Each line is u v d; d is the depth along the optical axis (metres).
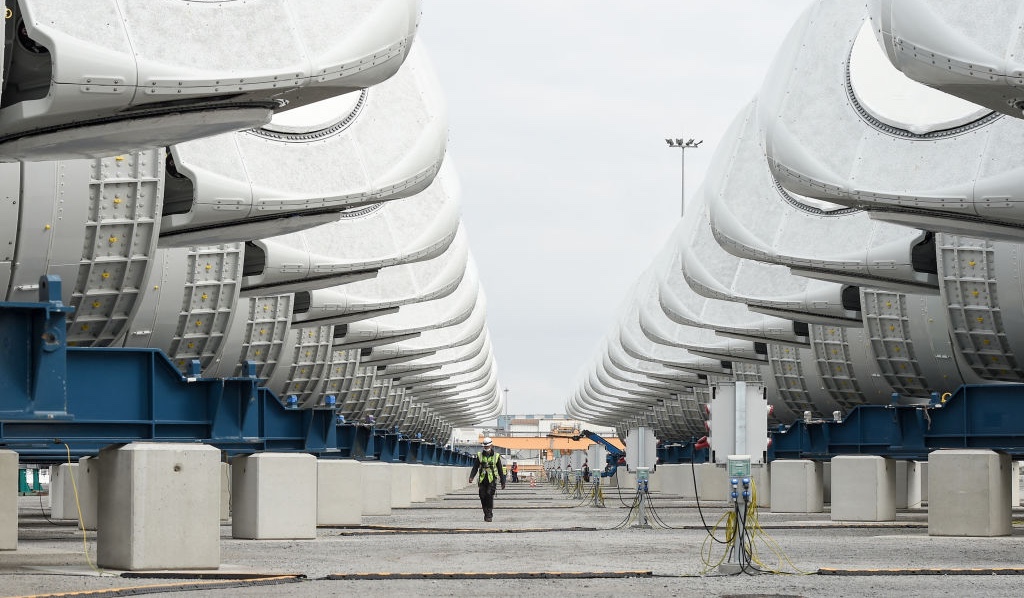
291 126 33.16
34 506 52.69
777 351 65.44
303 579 17.59
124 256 30.27
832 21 39.97
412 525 33.75
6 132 21.98
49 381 16.28
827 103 38.91
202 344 38.06
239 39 23.02
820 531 30.56
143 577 17.45
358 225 41.22
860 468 35.56
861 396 58.31
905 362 50.47
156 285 36.28
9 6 20.84
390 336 59.44
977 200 34.06
